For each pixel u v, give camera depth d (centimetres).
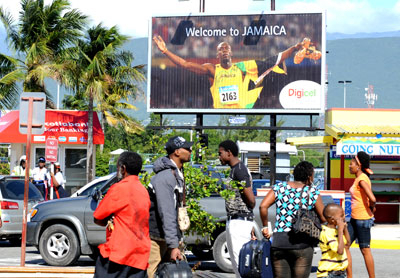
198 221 992
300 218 767
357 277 1222
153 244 773
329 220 824
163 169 763
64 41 3419
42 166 2258
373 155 2236
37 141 3162
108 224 652
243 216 908
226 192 906
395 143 2078
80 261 1441
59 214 1302
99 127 3312
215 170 1090
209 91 2486
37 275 1020
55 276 1022
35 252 1622
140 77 3531
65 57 3341
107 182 1318
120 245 641
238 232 898
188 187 980
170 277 717
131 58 3534
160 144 1023
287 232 771
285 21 2464
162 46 2505
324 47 2445
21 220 1702
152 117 7469
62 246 1314
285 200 778
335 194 1803
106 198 650
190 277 724
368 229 1053
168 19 2508
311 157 7688
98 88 3228
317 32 2450
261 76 2467
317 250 1650
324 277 824
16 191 1730
